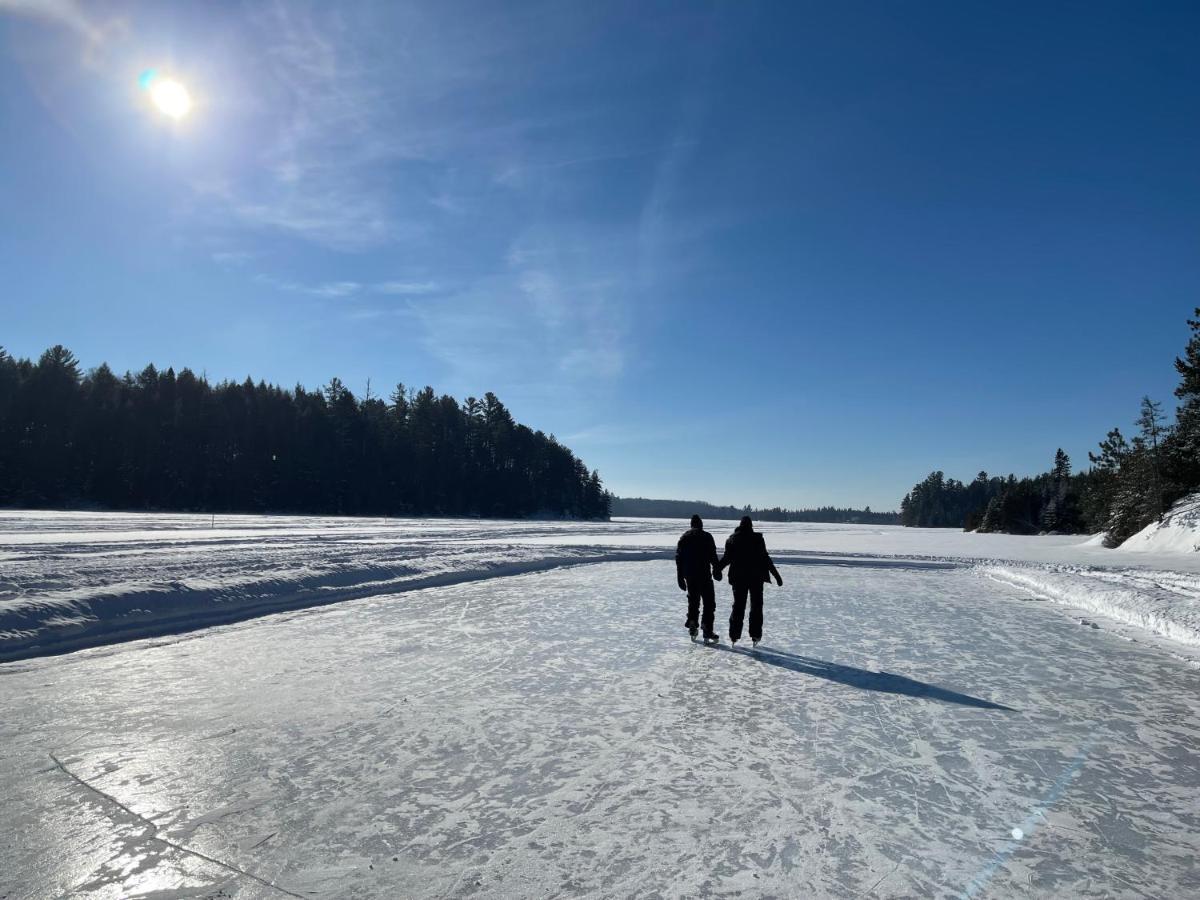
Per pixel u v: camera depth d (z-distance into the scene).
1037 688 7.01
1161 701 6.54
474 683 6.92
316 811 3.96
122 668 7.15
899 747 5.19
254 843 3.57
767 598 14.44
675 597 13.98
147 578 10.49
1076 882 3.25
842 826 3.85
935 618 11.84
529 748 5.07
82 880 3.18
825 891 3.15
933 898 3.10
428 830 3.74
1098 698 6.64
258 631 9.30
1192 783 4.54
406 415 98.62
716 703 6.33
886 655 8.65
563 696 6.50
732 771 4.68
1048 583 16.47
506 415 109.62
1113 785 4.49
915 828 3.83
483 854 3.48
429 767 4.67
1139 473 40.19
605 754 4.96
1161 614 10.75
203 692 6.35
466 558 18.28
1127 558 27.59
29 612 8.13
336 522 45.91
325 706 6.03
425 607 11.81
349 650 8.30
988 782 4.52
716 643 9.29
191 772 4.51
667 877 3.27
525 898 3.07
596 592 14.52
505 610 11.76
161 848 3.50
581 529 49.19
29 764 4.59
